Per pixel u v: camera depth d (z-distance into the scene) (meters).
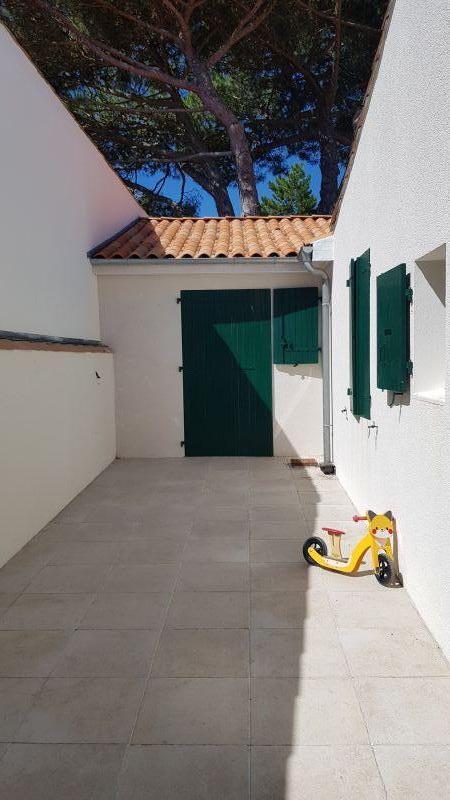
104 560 4.96
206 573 4.65
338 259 7.36
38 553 5.14
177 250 8.73
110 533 5.65
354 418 6.36
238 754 2.62
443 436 3.35
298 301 8.65
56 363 6.29
